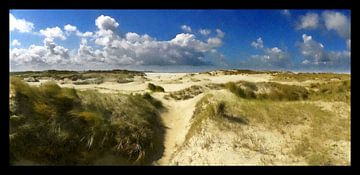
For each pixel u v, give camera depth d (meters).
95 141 9.70
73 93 11.09
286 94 17.61
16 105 9.26
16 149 8.58
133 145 10.04
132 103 12.44
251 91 17.98
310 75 30.38
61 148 9.16
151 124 11.98
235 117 12.01
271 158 9.37
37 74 32.72
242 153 9.66
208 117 11.71
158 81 29.97
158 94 17.84
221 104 12.34
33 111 9.48
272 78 30.09
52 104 10.08
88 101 11.02
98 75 33.00
